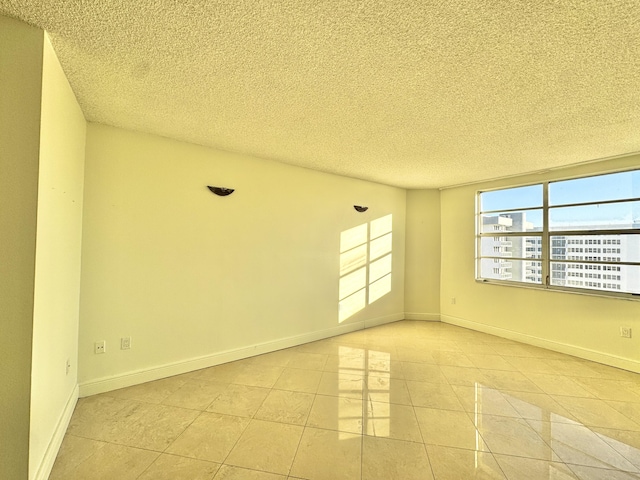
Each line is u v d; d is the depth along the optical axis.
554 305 3.79
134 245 2.69
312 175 4.05
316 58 1.67
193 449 1.86
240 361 3.32
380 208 4.91
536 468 1.74
